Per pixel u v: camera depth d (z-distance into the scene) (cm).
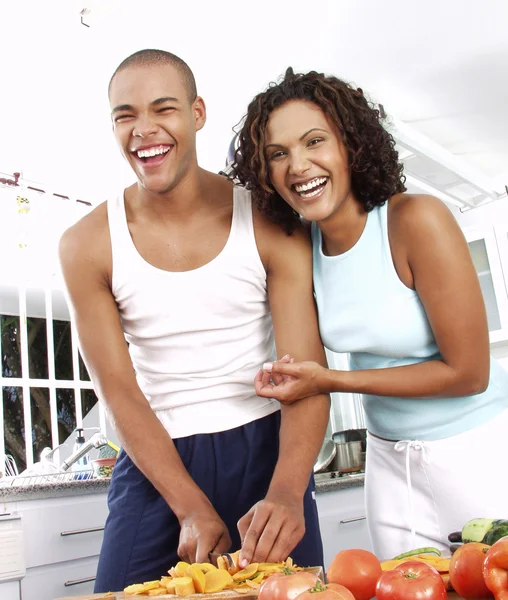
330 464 300
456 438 135
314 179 124
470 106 346
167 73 123
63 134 316
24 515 210
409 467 138
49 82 285
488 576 65
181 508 115
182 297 131
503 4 276
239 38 282
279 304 136
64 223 354
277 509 106
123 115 123
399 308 132
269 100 126
